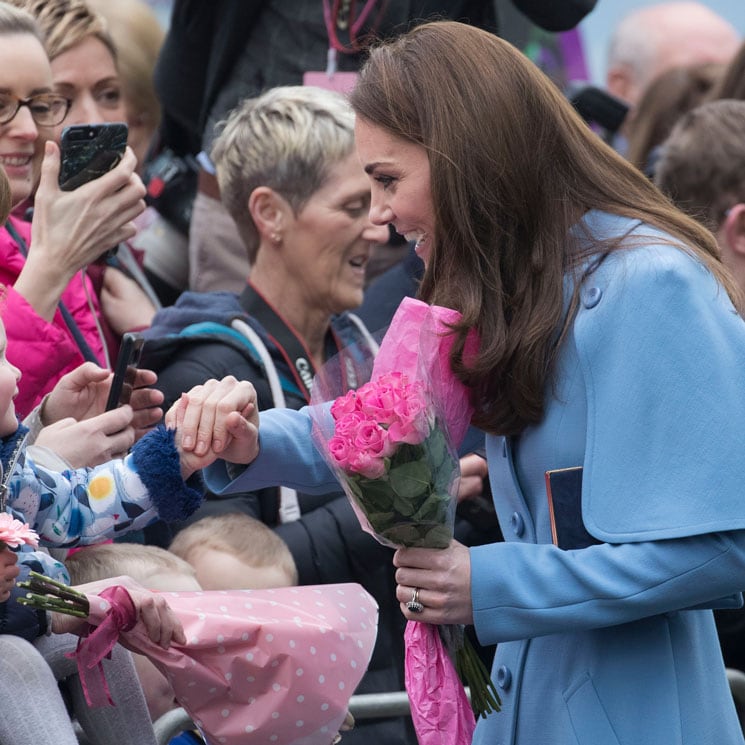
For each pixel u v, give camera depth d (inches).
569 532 382.6
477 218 386.6
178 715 438.3
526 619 376.2
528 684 403.9
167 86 718.5
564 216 391.5
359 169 576.1
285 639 383.9
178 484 416.8
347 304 584.7
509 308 388.8
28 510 405.1
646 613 372.5
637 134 821.9
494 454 410.6
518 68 392.5
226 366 544.1
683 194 620.7
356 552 534.6
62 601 364.5
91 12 634.2
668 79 817.5
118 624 368.5
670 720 383.9
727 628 572.7
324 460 430.6
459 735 398.6
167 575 445.4
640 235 386.6
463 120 383.6
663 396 370.0
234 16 693.9
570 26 747.4
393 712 486.0
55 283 490.3
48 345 475.2
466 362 386.6
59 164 496.4
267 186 572.1
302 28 684.7
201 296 577.3
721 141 613.3
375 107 392.8
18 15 533.6
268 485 434.9
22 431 405.1
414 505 376.8
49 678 378.3
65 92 622.2
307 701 385.4
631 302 376.2
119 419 447.5
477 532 574.6
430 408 379.2
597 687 389.4
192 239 690.8
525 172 385.7
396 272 634.8
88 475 420.2
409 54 395.9
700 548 367.6
